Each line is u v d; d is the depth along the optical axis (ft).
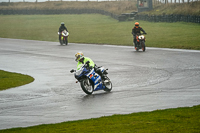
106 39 412.98
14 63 246.88
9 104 121.80
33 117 101.09
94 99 124.16
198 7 542.57
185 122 80.48
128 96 125.49
